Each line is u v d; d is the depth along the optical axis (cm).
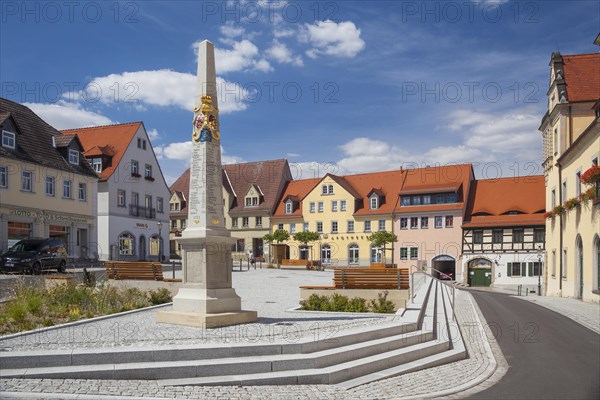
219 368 884
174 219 7175
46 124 4291
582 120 3341
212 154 1290
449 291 3238
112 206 4831
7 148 3581
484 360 1166
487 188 6062
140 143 5300
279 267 5100
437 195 6028
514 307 2388
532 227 5450
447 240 5875
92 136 5291
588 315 2062
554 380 994
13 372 833
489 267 5612
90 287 1709
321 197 6688
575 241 3042
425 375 1009
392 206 6328
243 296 1988
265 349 945
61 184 4041
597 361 1163
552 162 3662
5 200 3484
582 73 3491
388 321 1275
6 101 3928
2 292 1636
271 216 6938
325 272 4350
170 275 3167
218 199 1292
